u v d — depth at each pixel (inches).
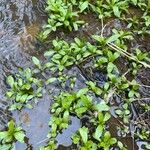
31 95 48.4
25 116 47.5
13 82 49.2
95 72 51.8
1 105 48.3
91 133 45.8
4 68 52.1
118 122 47.3
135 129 46.9
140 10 60.4
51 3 56.8
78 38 55.8
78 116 46.9
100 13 57.9
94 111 46.8
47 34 54.6
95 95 49.1
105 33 57.0
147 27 57.7
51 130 46.1
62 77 50.8
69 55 52.2
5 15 58.4
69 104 46.4
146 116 47.9
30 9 59.3
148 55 54.5
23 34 56.0
